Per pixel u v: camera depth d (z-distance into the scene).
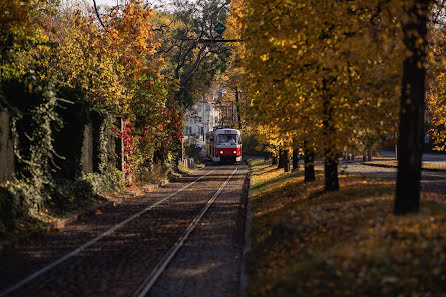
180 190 41.91
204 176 61.62
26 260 15.65
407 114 13.79
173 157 66.88
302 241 14.56
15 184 21.78
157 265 14.88
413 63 13.82
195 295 12.05
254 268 13.88
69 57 38.53
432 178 35.12
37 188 23.34
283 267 12.84
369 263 10.67
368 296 9.42
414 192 13.67
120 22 51.38
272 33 21.36
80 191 29.33
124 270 14.31
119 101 42.56
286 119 22.47
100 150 34.88
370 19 19.55
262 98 22.92
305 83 20.89
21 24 24.20
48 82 24.09
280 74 20.64
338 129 20.47
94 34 43.22
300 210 18.58
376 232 12.41
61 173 28.25
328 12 18.14
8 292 12.02
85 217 25.61
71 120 29.48
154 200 34.03
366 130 21.75
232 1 45.97
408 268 9.95
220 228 21.69
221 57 77.38
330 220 15.22
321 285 10.39
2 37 25.17
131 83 46.00
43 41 27.91
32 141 23.22
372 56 17.66
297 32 19.70
